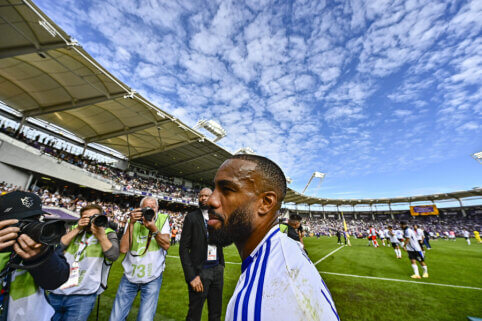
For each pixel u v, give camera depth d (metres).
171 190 30.11
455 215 43.12
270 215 0.57
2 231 1.03
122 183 23.08
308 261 0.45
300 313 0.29
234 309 0.41
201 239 2.25
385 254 10.80
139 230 2.41
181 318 3.00
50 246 1.15
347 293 4.28
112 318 2.09
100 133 21.17
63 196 16.92
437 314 3.23
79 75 12.09
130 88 13.76
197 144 22.97
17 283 1.33
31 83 14.01
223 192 0.58
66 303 1.98
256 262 0.49
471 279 5.38
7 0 7.92
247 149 30.02
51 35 9.55
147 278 2.22
